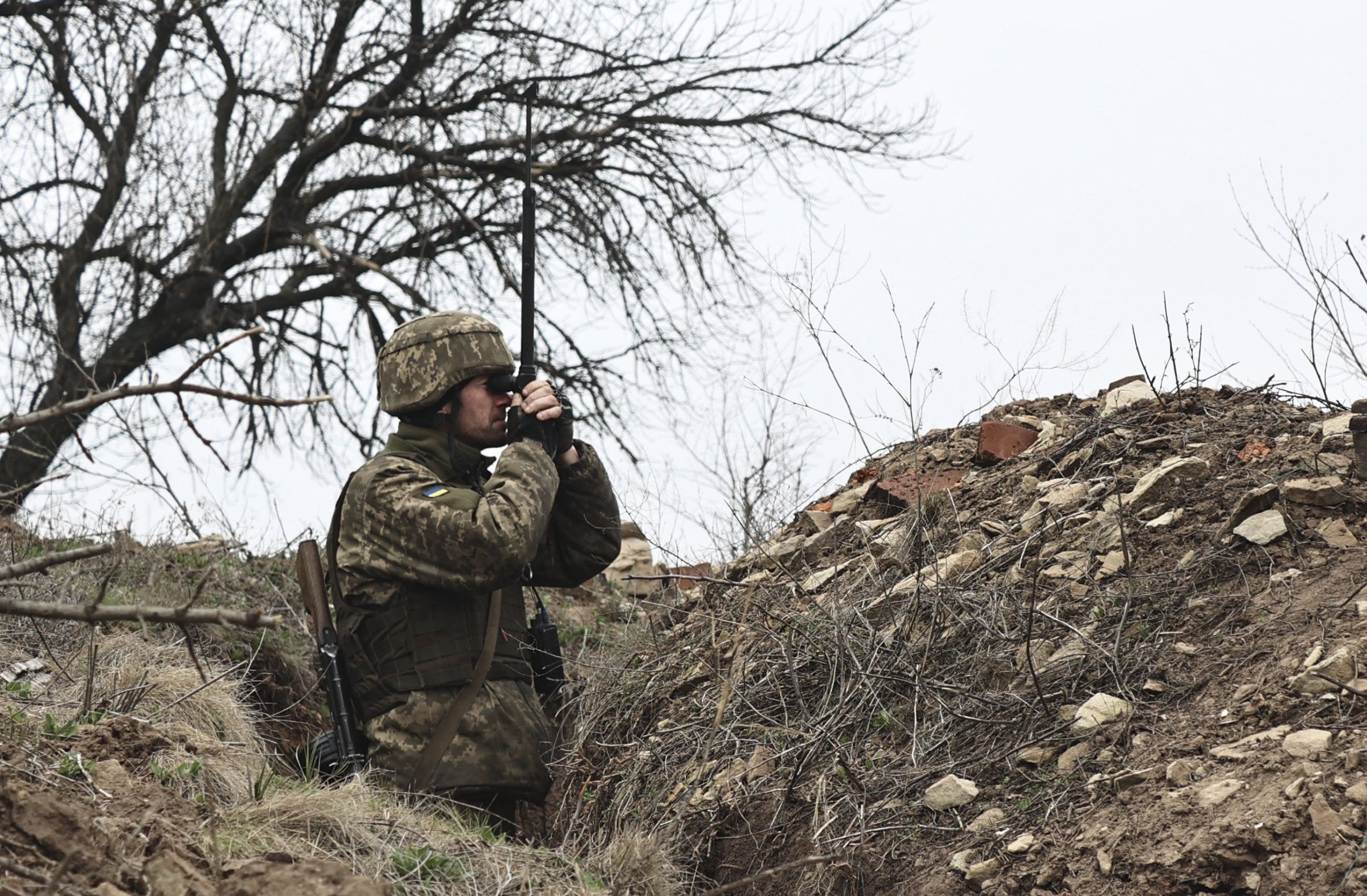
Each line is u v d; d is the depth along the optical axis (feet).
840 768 13.44
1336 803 9.91
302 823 11.43
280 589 23.02
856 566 17.66
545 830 15.25
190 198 46.34
